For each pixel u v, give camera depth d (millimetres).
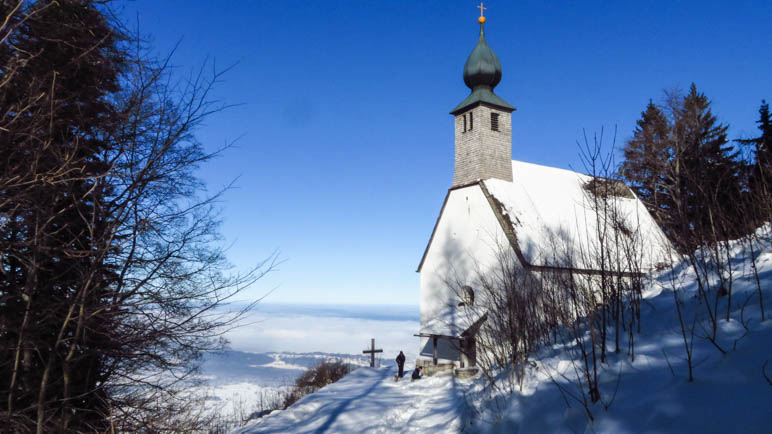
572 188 29641
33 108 6031
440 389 16078
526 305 10461
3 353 6430
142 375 7219
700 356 5551
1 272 6539
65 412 6422
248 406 23656
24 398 6703
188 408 7445
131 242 6797
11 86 5805
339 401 15758
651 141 24516
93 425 6898
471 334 20031
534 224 24719
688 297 7504
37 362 7074
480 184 25984
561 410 6250
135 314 6887
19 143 5734
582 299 9359
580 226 25984
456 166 28891
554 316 9906
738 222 7848
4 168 5797
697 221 7242
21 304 6504
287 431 12523
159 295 6922
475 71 28656
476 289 24000
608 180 8086
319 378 30391
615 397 5762
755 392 4445
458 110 29016
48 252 6309
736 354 5148
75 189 6633
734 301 6402
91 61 6711
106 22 6859
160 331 6871
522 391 7793
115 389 7184
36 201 5918
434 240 28172
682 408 4840
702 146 7797
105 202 6875
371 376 24297
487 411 8219
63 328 6230
